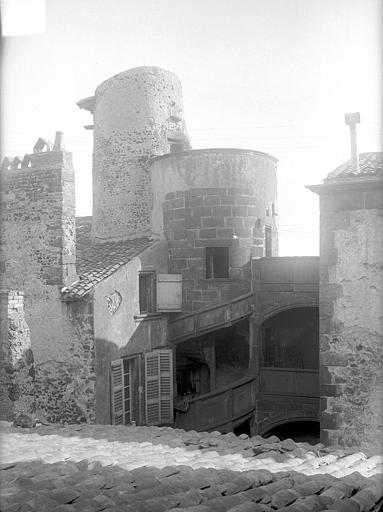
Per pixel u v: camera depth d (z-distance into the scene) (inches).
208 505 197.9
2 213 633.0
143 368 657.6
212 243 705.6
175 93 887.1
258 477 235.8
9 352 444.1
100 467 253.4
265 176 742.5
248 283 700.0
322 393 467.5
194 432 377.1
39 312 609.6
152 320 679.7
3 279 628.7
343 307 464.1
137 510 192.9
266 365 732.7
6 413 440.8
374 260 456.1
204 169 714.8
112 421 598.9
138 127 847.1
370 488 224.2
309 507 199.0
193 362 739.4
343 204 466.3
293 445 331.0
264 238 733.9
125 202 843.4
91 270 639.8
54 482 224.2
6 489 216.5
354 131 489.4
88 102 921.5
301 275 663.1
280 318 740.0
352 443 456.8
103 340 596.4
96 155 884.6
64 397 595.2
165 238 743.1
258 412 682.2
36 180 614.5
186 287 713.0
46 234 606.9
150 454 294.0
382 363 452.1
